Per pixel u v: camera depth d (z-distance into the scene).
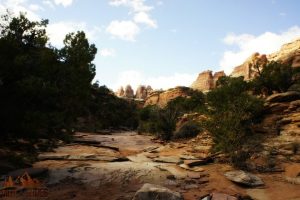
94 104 59.91
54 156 16.84
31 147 15.46
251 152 16.67
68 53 20.28
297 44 94.00
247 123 20.41
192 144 23.59
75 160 16.53
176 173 13.55
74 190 11.24
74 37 28.80
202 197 10.52
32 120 14.30
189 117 34.88
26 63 14.24
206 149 19.94
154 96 117.88
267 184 12.48
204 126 18.34
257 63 37.97
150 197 9.56
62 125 16.19
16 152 15.42
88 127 43.41
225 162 15.98
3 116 13.89
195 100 50.38
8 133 14.78
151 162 16.22
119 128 61.62
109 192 11.09
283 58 48.25
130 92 190.38
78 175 13.01
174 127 31.22
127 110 73.56
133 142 29.30
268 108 22.92
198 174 13.54
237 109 18.19
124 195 10.67
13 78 14.27
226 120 16.95
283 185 12.34
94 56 30.27
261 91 32.78
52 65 16.44
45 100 15.38
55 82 15.83
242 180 12.34
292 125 20.39
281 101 24.00
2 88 14.05
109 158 17.03
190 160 15.98
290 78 31.41
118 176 12.93
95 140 28.22
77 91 19.83
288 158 15.81
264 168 14.62
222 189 11.55
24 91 13.75
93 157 17.22
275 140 18.66
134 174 13.22
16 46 14.69
